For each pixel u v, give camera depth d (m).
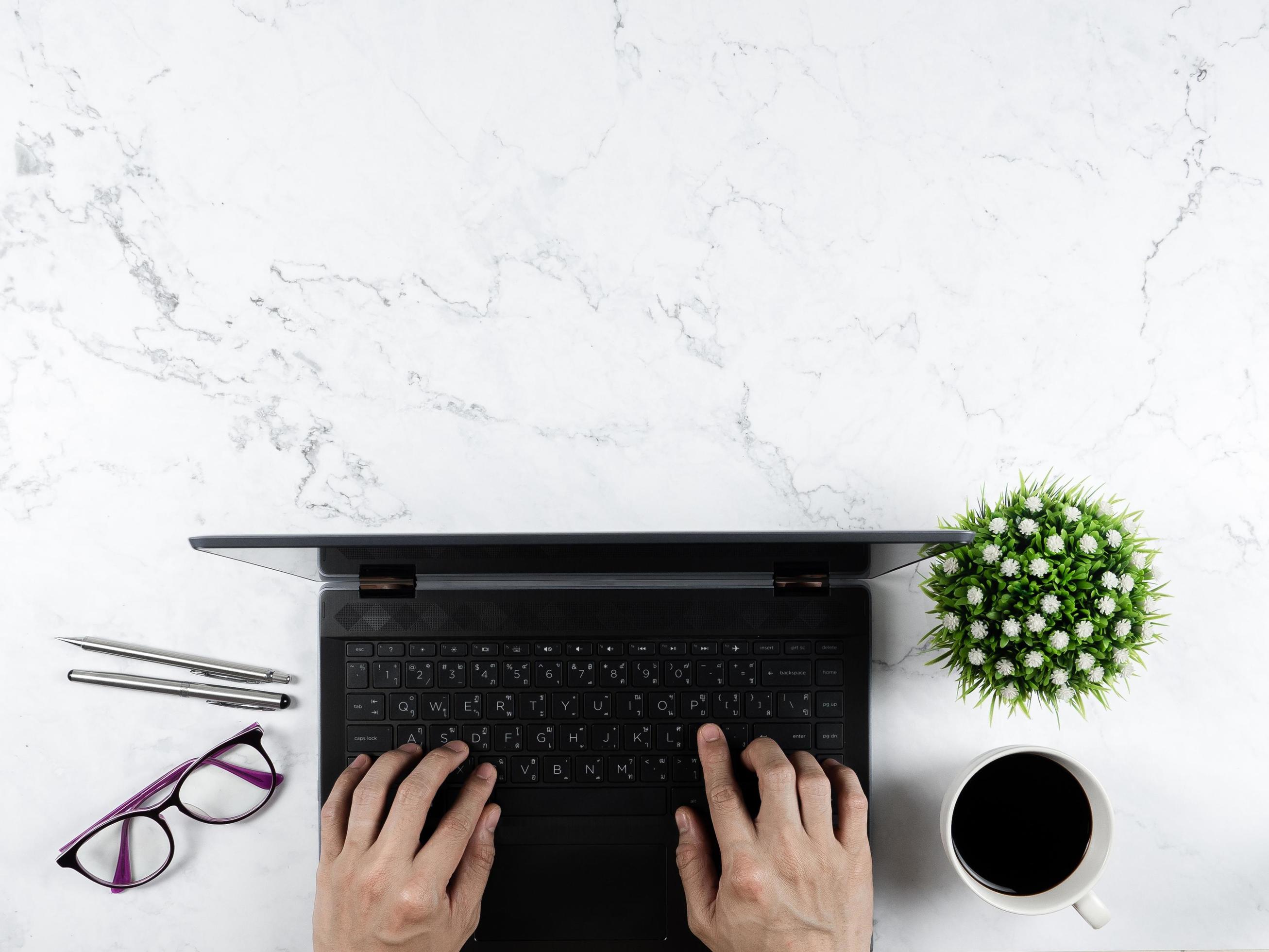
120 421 0.72
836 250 0.73
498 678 0.66
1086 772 0.59
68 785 0.69
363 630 0.66
